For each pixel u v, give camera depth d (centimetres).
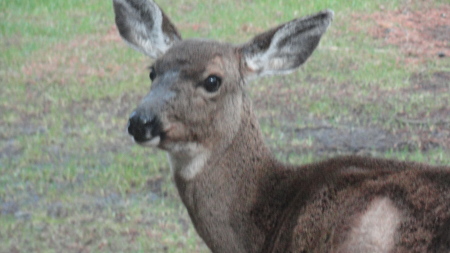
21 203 1276
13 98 1759
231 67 822
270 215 792
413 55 2073
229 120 810
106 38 2200
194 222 824
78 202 1273
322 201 730
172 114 780
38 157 1440
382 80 1861
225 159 808
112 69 1947
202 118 795
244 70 844
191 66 802
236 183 807
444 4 2508
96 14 2430
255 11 2420
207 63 804
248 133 820
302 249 729
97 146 1491
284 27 852
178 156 810
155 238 1155
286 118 1617
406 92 1788
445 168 711
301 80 1859
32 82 1864
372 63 1978
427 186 672
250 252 801
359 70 1928
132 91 1800
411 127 1559
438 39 2223
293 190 791
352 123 1587
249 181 809
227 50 832
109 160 1430
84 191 1312
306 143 1478
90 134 1545
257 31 2239
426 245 635
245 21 2323
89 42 2164
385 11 2425
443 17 2402
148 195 1298
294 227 743
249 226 800
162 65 813
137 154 1450
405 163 772
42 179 1354
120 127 1589
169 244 1137
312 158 1408
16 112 1678
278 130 1554
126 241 1149
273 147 1463
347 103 1700
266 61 855
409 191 673
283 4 2480
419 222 646
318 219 723
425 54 2081
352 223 686
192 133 795
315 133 1538
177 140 791
